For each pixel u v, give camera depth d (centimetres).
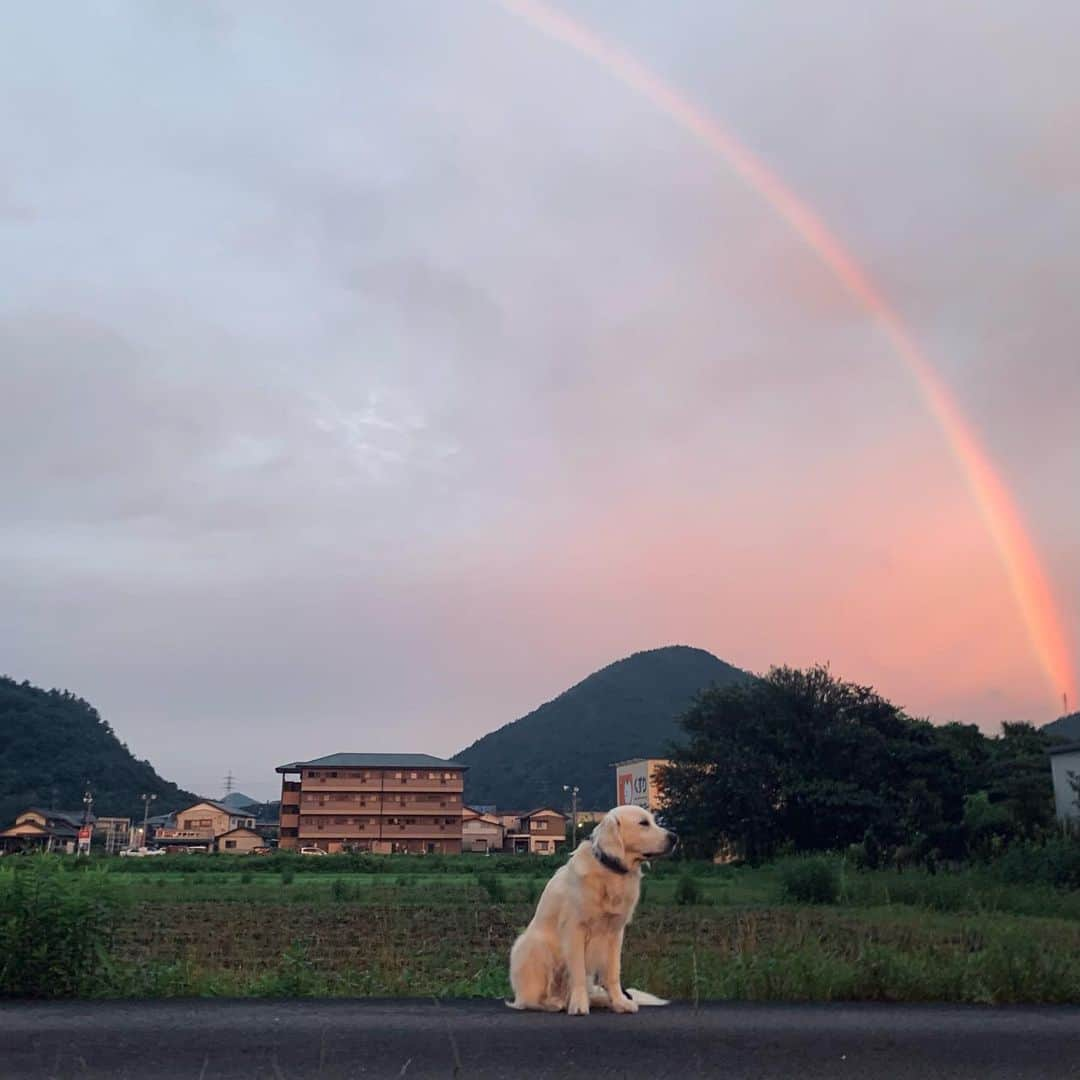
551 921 780
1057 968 899
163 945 2102
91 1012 756
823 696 5841
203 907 3225
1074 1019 746
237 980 1026
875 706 5828
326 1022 711
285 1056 608
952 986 869
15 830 10862
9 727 14550
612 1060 599
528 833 12062
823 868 3275
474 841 11588
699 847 6047
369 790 9838
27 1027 694
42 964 864
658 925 2289
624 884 762
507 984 969
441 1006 788
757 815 5556
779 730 5731
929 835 5091
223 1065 588
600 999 785
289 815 9950
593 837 778
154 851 11188
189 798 15850
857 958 967
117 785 14850
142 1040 651
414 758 10275
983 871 3269
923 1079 568
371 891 4131
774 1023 715
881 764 5572
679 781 5925
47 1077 564
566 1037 659
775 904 3136
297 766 9838
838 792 5338
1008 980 880
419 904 3400
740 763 5634
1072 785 4094
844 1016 747
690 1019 728
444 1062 594
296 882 5056
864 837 4906
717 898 3403
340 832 9719
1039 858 3098
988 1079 570
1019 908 2598
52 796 13712
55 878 909
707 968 993
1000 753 5803
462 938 2259
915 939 1484
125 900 934
